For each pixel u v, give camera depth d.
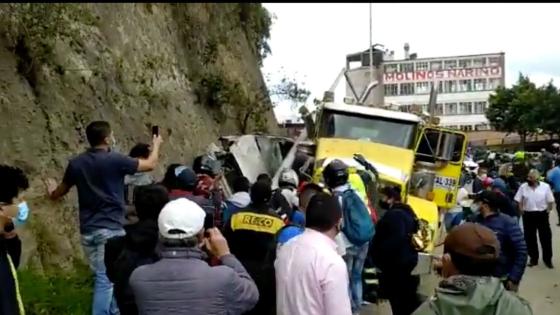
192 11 22.39
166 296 3.84
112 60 15.48
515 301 2.99
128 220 6.57
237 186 8.04
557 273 13.47
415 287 8.38
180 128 18.36
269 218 5.99
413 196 13.16
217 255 4.28
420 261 9.83
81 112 13.05
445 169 14.12
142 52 17.80
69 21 14.01
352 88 17.64
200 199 6.49
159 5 20.25
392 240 8.13
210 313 3.85
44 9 12.18
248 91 25.81
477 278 3.05
